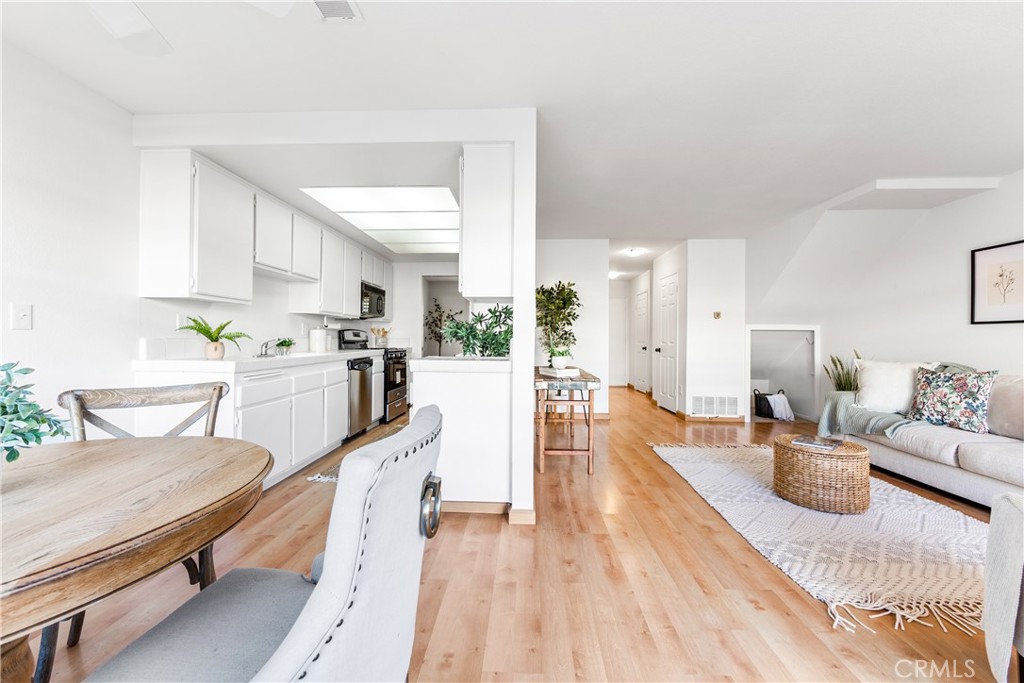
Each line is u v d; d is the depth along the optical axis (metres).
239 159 2.67
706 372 5.41
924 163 3.06
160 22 1.72
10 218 1.88
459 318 7.10
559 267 5.49
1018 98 2.22
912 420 3.19
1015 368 3.15
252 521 2.34
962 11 1.63
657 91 2.20
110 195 2.34
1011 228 3.21
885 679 1.29
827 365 5.09
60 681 1.25
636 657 1.38
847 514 2.49
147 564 0.73
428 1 1.60
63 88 2.09
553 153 2.94
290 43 1.85
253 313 3.53
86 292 2.21
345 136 2.45
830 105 2.31
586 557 2.01
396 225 4.19
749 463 3.54
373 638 0.66
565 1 1.61
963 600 1.67
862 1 1.59
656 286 6.64
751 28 1.74
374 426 4.77
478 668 1.33
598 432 4.73
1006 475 2.34
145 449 1.21
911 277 4.01
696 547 2.12
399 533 0.71
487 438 2.50
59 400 1.39
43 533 0.70
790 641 1.46
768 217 4.46
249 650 0.80
